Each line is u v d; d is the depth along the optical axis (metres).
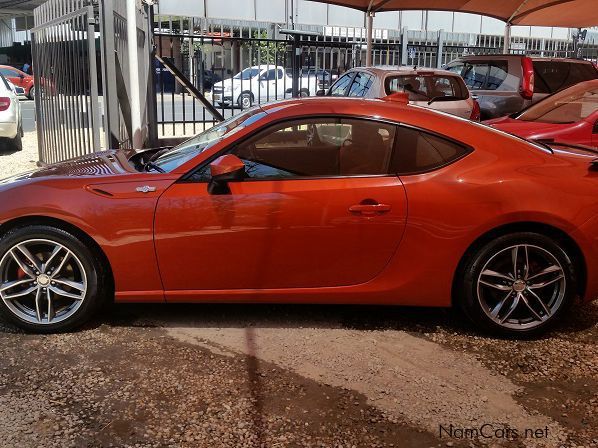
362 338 3.86
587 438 2.84
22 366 3.42
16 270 3.79
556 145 4.53
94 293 3.78
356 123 3.79
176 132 12.30
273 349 3.68
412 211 3.68
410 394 3.20
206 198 3.64
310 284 3.79
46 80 8.63
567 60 10.37
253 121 3.83
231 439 2.79
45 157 9.15
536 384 3.33
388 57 15.19
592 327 4.08
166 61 9.91
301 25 25.58
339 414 3.00
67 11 7.89
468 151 3.80
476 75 10.73
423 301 3.85
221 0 24.42
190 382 3.28
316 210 3.65
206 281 3.76
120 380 3.29
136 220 3.63
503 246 3.73
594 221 3.71
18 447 2.69
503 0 12.75
